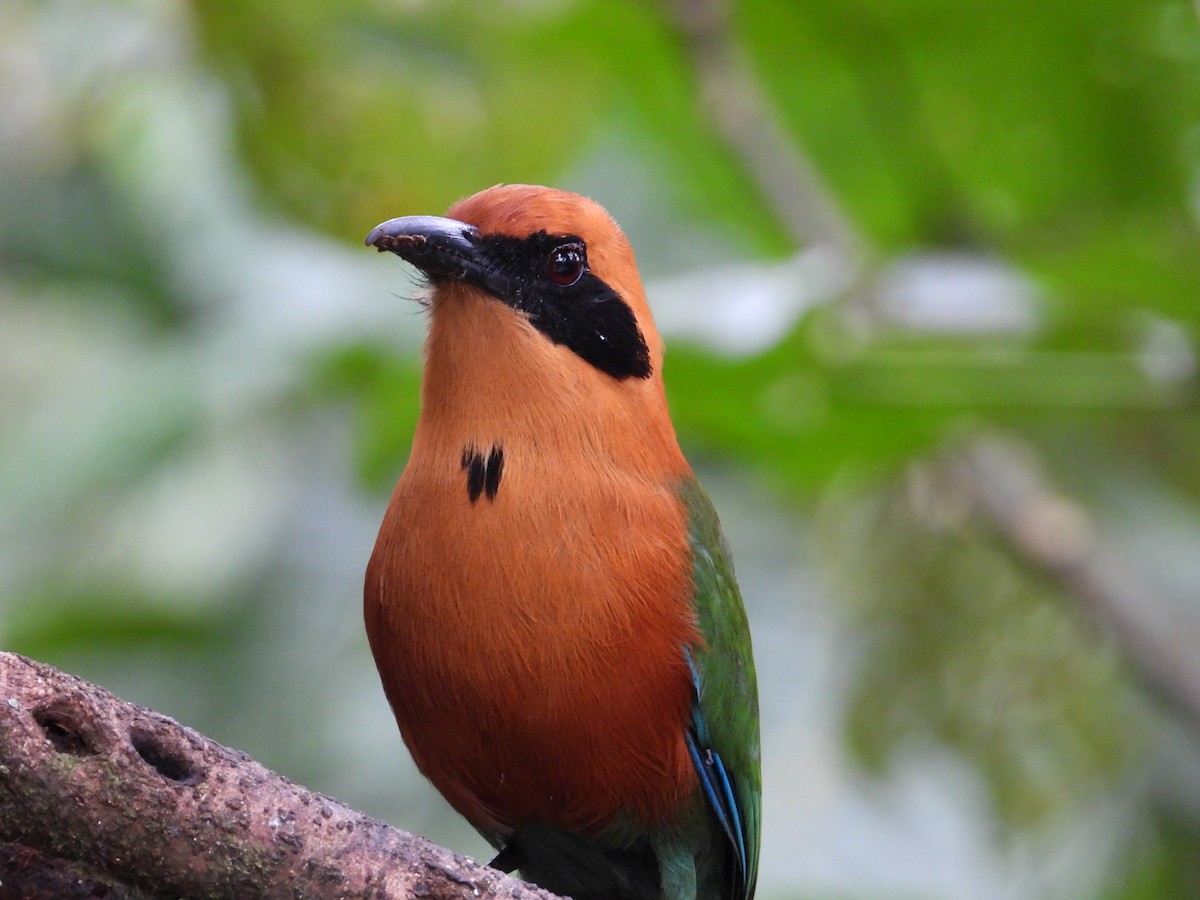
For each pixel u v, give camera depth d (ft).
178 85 47.11
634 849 31.32
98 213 50.03
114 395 50.37
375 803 46.68
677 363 35.88
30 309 53.52
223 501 49.24
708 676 30.09
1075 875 45.98
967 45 41.78
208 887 21.62
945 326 36.68
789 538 48.55
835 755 45.34
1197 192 43.42
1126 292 36.65
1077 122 42.91
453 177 41.88
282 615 48.73
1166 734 46.21
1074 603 42.80
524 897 22.81
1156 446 49.21
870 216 46.34
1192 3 40.45
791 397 38.01
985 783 44.96
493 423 28.84
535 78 43.06
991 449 43.42
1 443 51.55
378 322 42.47
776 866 43.73
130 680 48.55
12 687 20.52
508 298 29.45
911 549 45.83
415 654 28.68
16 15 45.57
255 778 21.93
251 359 45.73
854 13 41.39
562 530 28.25
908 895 43.50
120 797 20.95
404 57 41.52
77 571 49.14
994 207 44.88
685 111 46.52
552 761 28.99
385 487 40.93
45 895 21.43
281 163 41.19
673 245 51.19
